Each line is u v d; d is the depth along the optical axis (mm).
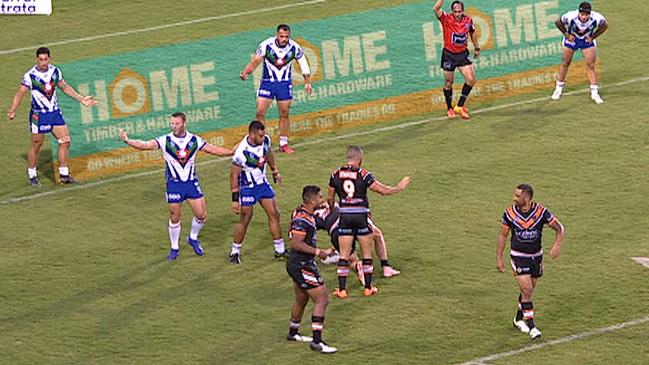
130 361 51500
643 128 73312
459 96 78938
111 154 73000
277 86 71188
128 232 63500
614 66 82312
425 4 91250
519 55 84125
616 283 56906
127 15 92375
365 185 56312
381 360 51188
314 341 51969
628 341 52094
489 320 54219
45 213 65875
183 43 86875
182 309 55844
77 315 55500
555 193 65875
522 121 75062
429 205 65062
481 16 87500
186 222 64500
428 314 54844
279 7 92688
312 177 68875
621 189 66062
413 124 75438
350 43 85812
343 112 77500
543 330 53250
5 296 57250
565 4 89062
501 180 67500
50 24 91250
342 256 56469
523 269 52656
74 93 68438
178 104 78875
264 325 54344
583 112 75875
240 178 59188
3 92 80625
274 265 59875
